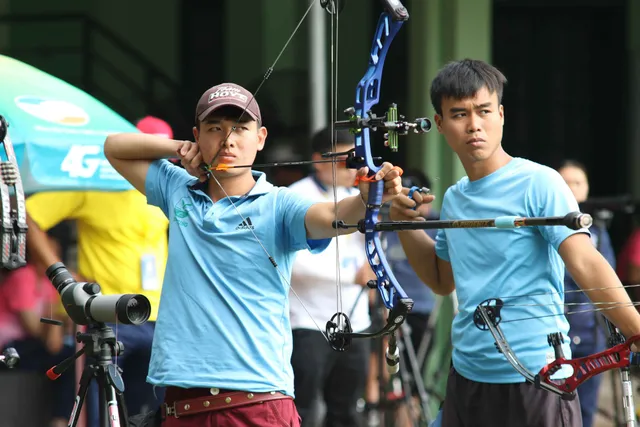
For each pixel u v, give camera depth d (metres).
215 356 10.34
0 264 10.38
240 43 27.58
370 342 17.56
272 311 10.55
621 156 29.56
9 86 14.28
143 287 15.17
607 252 16.61
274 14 26.41
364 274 16.52
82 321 10.33
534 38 29.20
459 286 11.65
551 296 11.20
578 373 10.79
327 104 23.41
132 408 15.31
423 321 18.48
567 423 11.12
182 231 10.74
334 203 10.31
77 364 15.20
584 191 16.78
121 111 28.25
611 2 29.27
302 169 23.78
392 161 24.61
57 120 14.02
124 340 15.02
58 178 13.82
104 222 14.95
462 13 22.52
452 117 11.34
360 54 26.39
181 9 28.75
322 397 17.25
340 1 10.21
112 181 14.25
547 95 29.36
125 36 28.75
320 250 10.84
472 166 11.49
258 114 10.85
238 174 10.71
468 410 11.58
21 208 10.45
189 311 10.49
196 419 10.41
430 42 22.66
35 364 15.62
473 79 11.22
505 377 11.23
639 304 10.79
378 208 9.95
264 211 10.59
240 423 10.30
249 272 10.48
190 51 28.86
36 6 28.17
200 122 10.68
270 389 10.38
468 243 11.48
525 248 11.16
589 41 29.44
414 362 17.25
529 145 29.44
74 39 28.17
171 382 10.39
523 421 11.16
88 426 15.05
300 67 25.91
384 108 27.17
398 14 9.87
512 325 11.20
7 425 14.00
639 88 29.36
